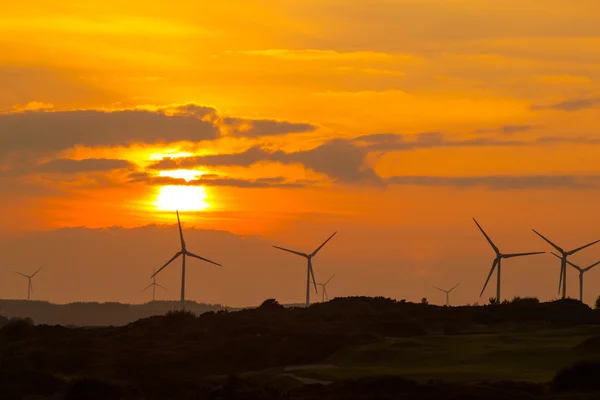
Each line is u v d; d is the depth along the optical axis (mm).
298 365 162500
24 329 197625
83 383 141625
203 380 149500
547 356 147000
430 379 123875
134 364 165125
